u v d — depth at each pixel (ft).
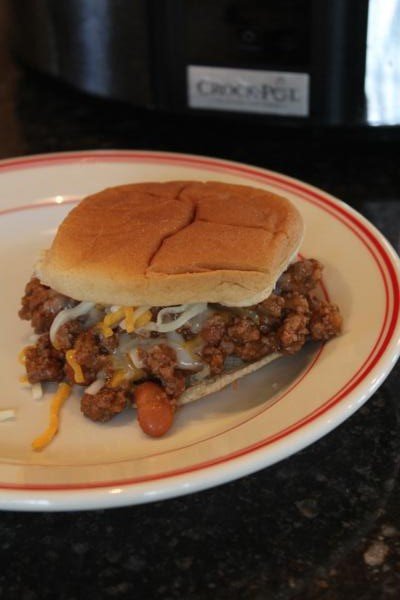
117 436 1.49
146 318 1.51
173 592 1.30
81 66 2.17
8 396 1.56
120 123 2.28
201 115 2.10
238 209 1.59
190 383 1.54
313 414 1.38
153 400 1.48
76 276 1.50
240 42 1.99
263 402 1.52
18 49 2.37
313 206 1.76
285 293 1.58
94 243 1.53
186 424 1.50
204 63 2.03
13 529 1.37
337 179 2.06
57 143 2.21
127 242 1.52
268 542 1.34
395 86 1.96
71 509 1.29
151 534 1.36
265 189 1.81
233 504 1.39
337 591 1.29
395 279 1.58
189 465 1.32
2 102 2.40
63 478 1.32
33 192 1.87
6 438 1.50
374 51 1.93
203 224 1.56
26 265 1.79
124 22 2.05
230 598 1.29
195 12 1.98
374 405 1.52
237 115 2.07
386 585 1.29
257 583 1.30
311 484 1.41
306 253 1.69
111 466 1.34
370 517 1.36
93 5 2.06
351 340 1.51
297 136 2.18
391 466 1.43
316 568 1.31
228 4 1.96
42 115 2.34
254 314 1.55
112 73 2.13
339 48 1.94
